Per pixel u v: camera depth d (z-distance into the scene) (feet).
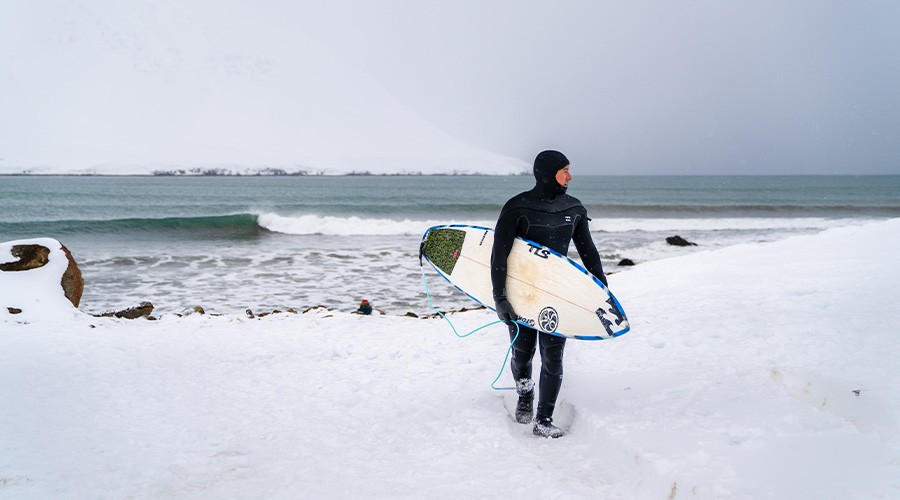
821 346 14.10
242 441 11.63
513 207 12.04
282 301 44.29
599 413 11.97
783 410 11.27
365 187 349.61
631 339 17.25
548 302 11.78
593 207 160.56
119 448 11.20
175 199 206.90
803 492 8.13
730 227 112.37
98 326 22.85
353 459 10.75
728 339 16.03
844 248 29.48
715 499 8.11
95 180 446.19
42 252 26.37
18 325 22.45
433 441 11.55
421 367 16.80
